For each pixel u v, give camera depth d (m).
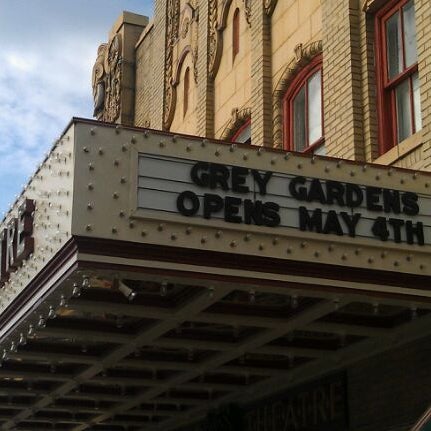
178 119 23.28
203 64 21.50
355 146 15.08
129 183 10.30
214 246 10.41
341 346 13.80
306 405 14.95
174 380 15.72
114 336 12.96
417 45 14.09
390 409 12.95
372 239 11.09
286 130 18.03
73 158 10.22
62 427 20.44
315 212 10.94
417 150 13.78
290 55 18.00
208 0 21.70
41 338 13.15
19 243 11.80
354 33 15.68
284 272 10.60
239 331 13.33
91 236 9.95
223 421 16.97
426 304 11.27
